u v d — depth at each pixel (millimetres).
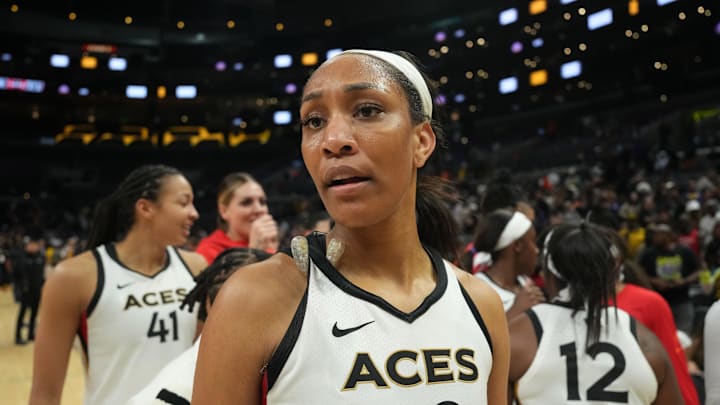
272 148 28875
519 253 2377
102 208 2037
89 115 29094
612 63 21719
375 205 768
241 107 29375
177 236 2035
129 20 28078
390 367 772
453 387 802
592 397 1468
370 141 764
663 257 4336
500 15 22609
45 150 27453
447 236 1139
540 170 20125
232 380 742
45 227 21984
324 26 27656
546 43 22359
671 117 19750
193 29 28750
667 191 10844
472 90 25453
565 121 23906
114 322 1896
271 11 27156
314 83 808
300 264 800
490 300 937
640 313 1839
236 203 2820
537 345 1531
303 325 761
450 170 21703
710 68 20250
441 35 25031
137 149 28438
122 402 1875
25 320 9242
